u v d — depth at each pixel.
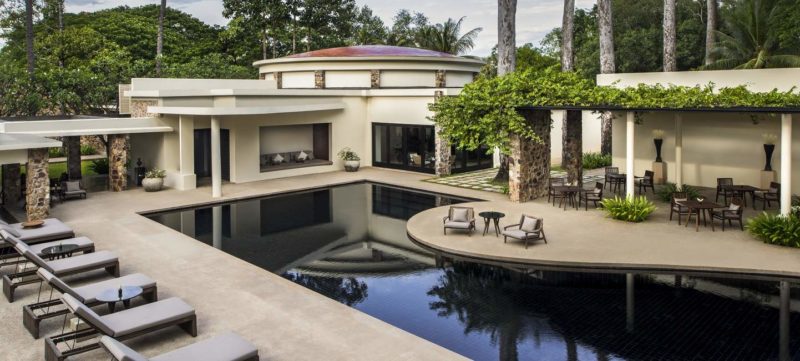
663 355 8.80
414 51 35.19
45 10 55.66
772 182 18.92
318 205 21.42
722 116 21.86
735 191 19.25
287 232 17.36
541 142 20.98
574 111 20.97
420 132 28.23
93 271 12.70
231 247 15.60
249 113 22.78
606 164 30.78
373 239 16.47
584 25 59.25
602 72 29.91
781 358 8.59
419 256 14.67
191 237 16.44
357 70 31.70
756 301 11.05
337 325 9.85
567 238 15.16
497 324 10.20
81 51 48.28
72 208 20.00
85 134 21.75
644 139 24.25
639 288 11.96
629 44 46.94
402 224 18.34
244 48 58.94
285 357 8.62
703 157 22.64
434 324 10.23
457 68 32.88
